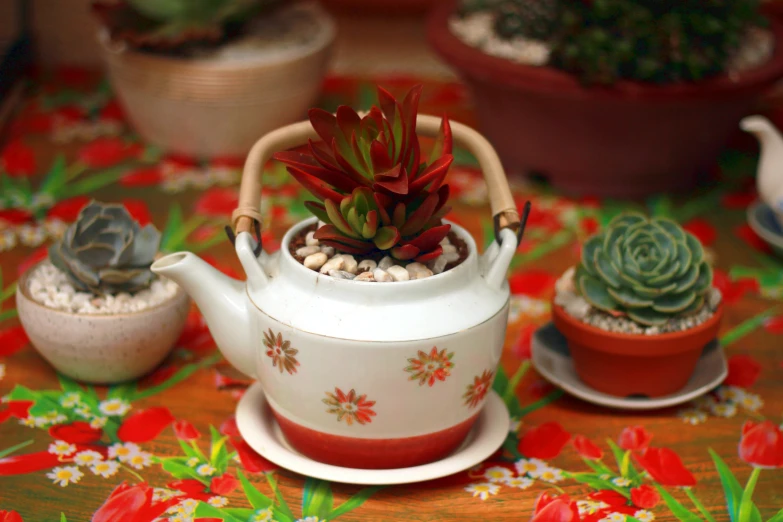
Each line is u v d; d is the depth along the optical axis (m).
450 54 1.31
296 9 1.47
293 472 1.00
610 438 1.04
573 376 1.08
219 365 1.08
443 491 0.98
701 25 1.24
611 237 1.05
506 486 0.99
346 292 0.94
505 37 1.32
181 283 0.98
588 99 1.25
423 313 0.94
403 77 1.58
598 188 1.33
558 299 1.06
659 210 1.32
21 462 1.00
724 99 1.26
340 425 0.95
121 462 1.00
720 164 1.41
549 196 1.34
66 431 1.02
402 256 0.95
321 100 1.48
